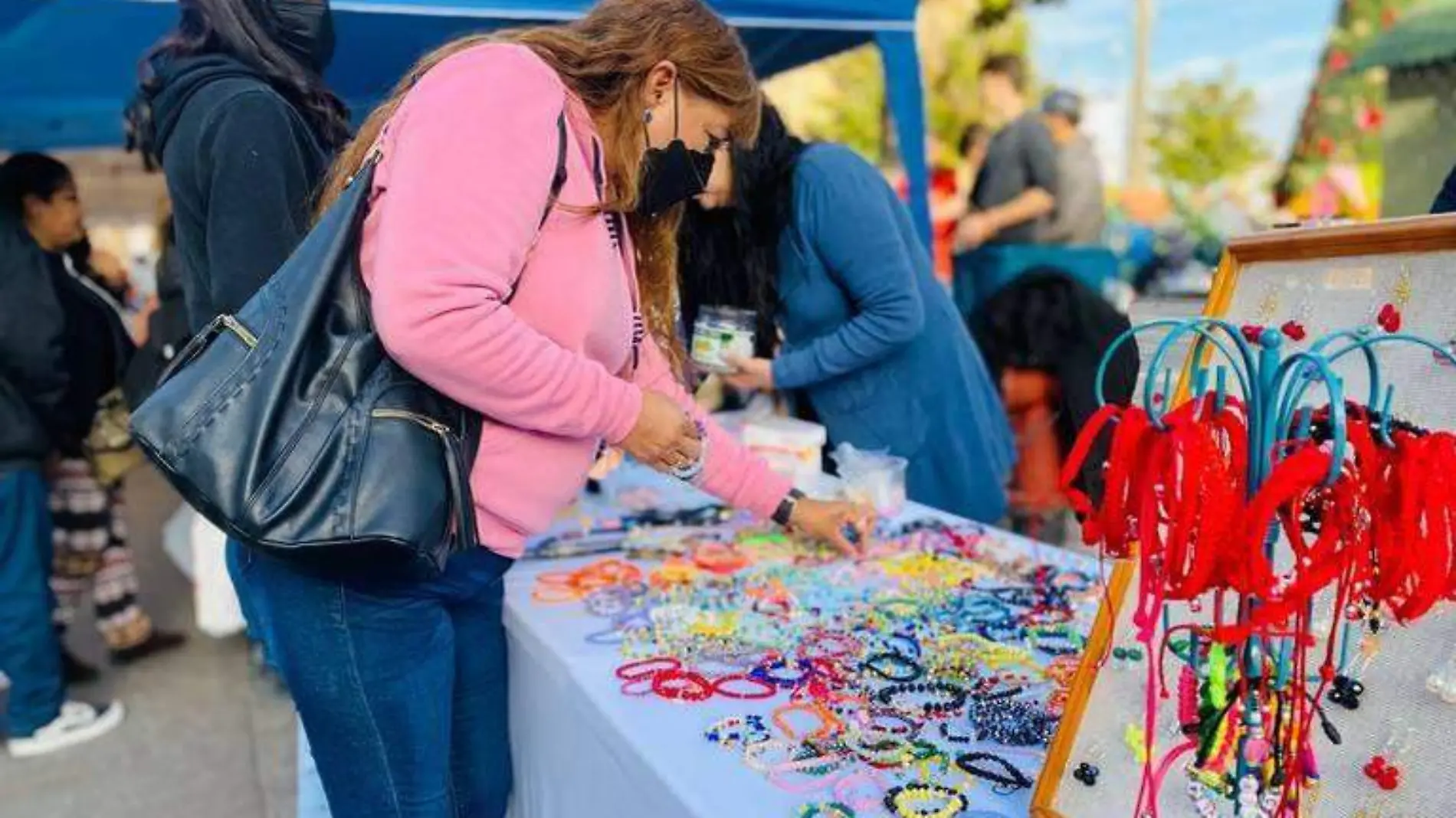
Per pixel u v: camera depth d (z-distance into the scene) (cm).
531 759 131
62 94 423
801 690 108
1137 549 76
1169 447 63
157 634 359
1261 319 77
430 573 97
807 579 145
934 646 120
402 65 304
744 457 145
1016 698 105
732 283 212
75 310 287
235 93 143
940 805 83
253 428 89
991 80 430
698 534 169
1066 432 291
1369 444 62
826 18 274
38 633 274
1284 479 60
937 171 630
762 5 265
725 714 102
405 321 88
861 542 155
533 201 94
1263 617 62
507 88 93
